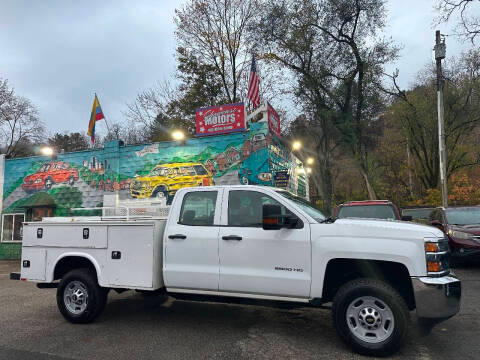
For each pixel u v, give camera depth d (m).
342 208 10.11
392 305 4.06
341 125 21.30
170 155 13.48
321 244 4.47
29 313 6.42
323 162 24.02
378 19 21.17
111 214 6.25
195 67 26.92
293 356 4.21
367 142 23.11
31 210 15.55
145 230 5.32
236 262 4.82
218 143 12.88
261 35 22.50
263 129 12.38
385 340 4.07
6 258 15.72
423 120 24.16
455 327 5.22
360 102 21.45
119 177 14.09
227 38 26.92
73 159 15.05
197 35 26.91
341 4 21.20
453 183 25.39
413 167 28.75
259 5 25.44
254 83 15.56
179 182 13.18
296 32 21.30
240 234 4.86
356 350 4.22
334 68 21.70
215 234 4.99
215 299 5.06
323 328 5.27
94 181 14.52
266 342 4.68
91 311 5.52
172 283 5.14
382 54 21.41
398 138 27.83
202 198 5.34
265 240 4.72
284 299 4.61
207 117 13.22
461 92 23.17
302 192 20.42
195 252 5.04
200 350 4.42
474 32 17.50
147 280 5.21
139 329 5.29
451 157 24.48
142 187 13.67
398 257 4.18
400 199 30.81
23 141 35.03
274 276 4.62
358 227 4.43
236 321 5.66
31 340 4.88
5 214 16.02
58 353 4.39
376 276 4.53
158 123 29.59
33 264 6.00
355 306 4.29
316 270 4.46
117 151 14.23
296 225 4.67
